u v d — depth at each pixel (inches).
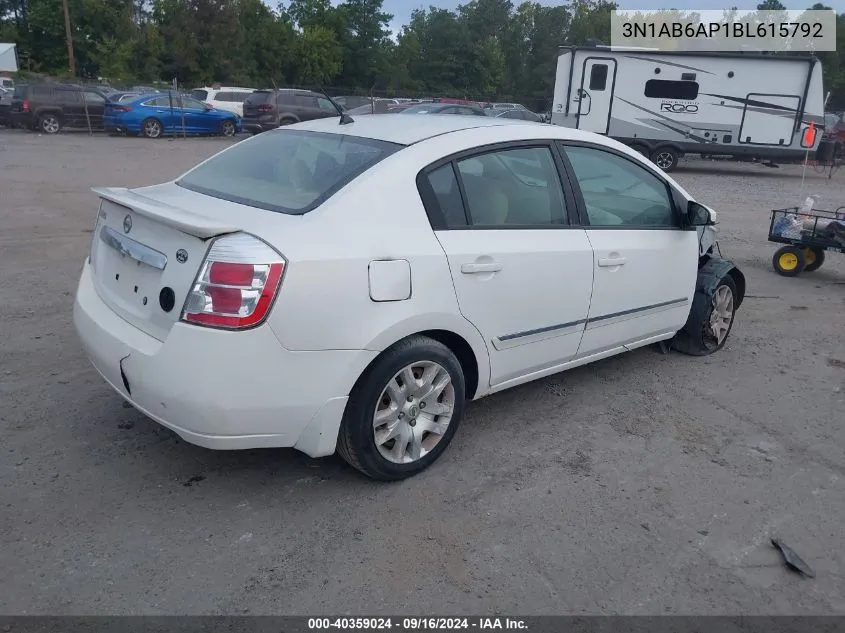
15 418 161.8
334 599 112.2
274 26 2167.8
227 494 137.9
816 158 792.9
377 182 135.3
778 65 764.0
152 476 142.5
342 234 127.3
